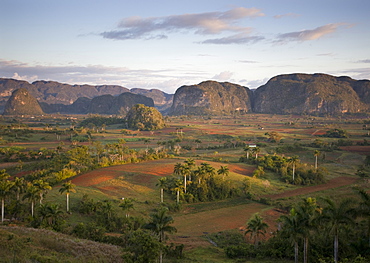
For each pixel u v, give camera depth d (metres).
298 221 42.88
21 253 38.50
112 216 70.25
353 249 43.91
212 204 94.56
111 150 158.75
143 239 42.03
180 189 92.06
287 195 102.25
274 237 58.34
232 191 102.44
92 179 106.06
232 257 51.84
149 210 82.38
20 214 68.75
